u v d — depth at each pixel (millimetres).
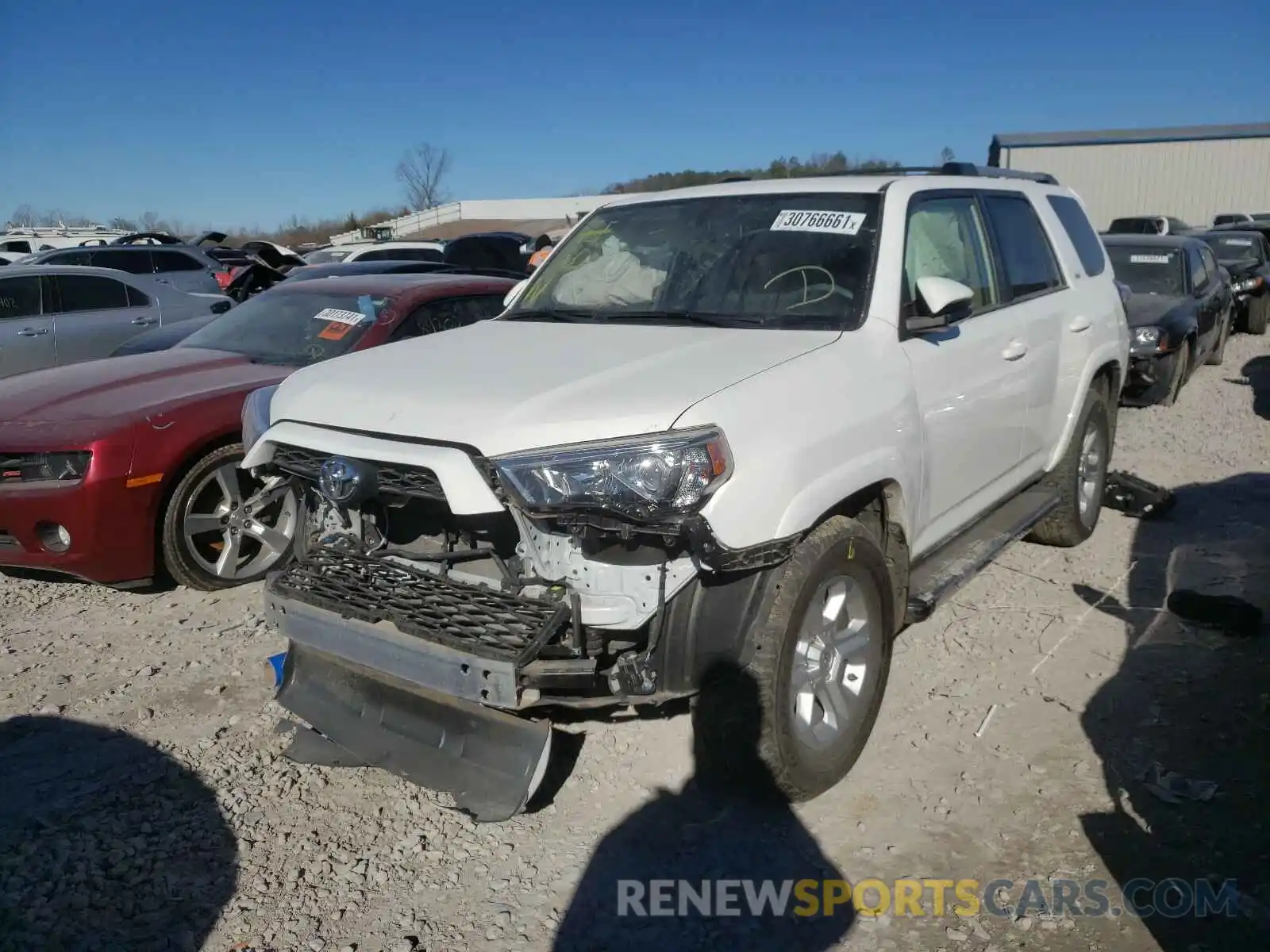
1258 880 2979
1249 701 3969
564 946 2824
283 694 3523
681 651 2986
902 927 2859
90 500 4891
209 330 6711
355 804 3512
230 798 3537
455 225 48938
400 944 2840
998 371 4297
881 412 3402
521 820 3393
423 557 3246
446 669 2916
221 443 5297
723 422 2879
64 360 10148
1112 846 3154
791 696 3189
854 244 3869
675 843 3242
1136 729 3799
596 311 4113
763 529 2914
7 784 3645
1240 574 5250
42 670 4535
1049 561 5512
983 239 4559
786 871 3100
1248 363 12430
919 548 3963
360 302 6410
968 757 3654
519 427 2887
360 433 3162
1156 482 7047
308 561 3418
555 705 3029
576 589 2936
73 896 3035
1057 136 34156
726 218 4238
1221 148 31938
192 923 2932
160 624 5000
